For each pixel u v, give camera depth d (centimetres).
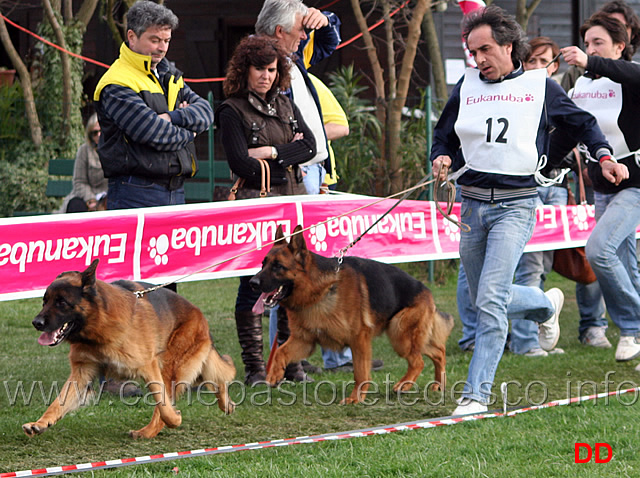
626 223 1104
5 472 718
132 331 794
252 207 1134
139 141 1010
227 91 1059
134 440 822
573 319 1544
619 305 1127
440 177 920
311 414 927
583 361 1194
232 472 693
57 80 2511
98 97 1029
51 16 2392
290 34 1139
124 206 1059
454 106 935
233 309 1589
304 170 1189
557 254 1368
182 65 3044
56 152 2430
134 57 1021
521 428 829
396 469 697
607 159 889
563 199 1377
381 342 1338
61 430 845
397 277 1050
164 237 1095
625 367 1153
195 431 855
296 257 954
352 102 2117
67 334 760
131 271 1084
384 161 2066
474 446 761
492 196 908
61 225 1055
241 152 1047
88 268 770
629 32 1157
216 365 903
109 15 2416
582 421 842
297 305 970
